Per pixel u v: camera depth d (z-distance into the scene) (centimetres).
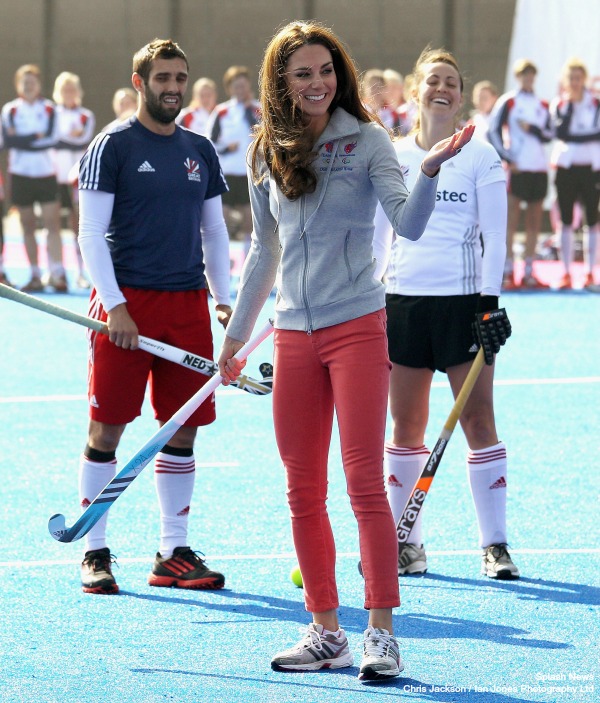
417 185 1271
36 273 4950
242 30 6706
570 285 4959
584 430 2639
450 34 6475
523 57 5528
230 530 1934
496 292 1677
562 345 3697
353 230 1359
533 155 4875
